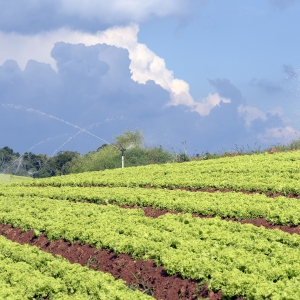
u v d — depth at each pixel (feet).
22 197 95.86
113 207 72.54
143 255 48.55
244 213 60.03
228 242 47.80
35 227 64.54
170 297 41.32
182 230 53.31
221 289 38.22
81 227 59.67
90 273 44.19
